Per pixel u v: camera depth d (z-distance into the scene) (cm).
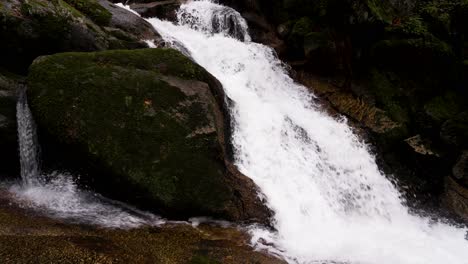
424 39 1201
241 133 898
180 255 576
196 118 755
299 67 1319
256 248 650
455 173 1129
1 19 784
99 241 570
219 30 1321
